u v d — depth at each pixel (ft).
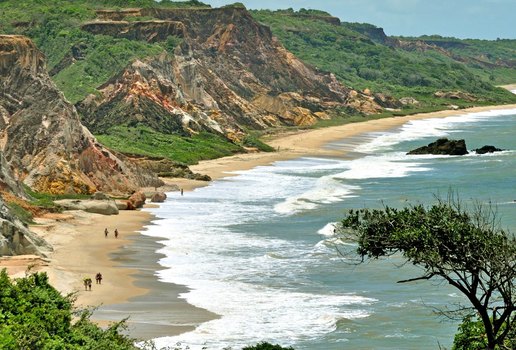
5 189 339.57
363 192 392.47
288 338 177.06
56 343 118.01
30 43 452.35
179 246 275.18
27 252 253.65
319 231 295.48
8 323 122.01
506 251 89.25
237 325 186.80
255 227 307.99
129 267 245.04
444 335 176.45
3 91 438.40
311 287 220.02
